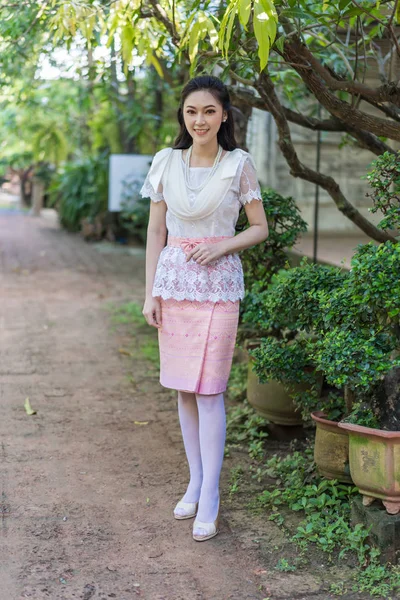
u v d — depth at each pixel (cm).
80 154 1873
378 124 310
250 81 337
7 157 1750
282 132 367
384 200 282
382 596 249
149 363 556
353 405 302
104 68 456
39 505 316
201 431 294
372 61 496
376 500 281
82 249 1312
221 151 287
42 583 256
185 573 265
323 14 291
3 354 570
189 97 277
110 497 326
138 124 911
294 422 379
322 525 294
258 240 288
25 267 1069
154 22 382
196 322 285
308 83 309
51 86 908
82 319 709
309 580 261
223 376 291
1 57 449
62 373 523
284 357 326
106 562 271
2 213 2214
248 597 250
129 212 1212
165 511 314
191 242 286
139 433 408
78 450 380
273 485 341
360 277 264
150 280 299
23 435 399
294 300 321
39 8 385
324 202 748
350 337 275
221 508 317
